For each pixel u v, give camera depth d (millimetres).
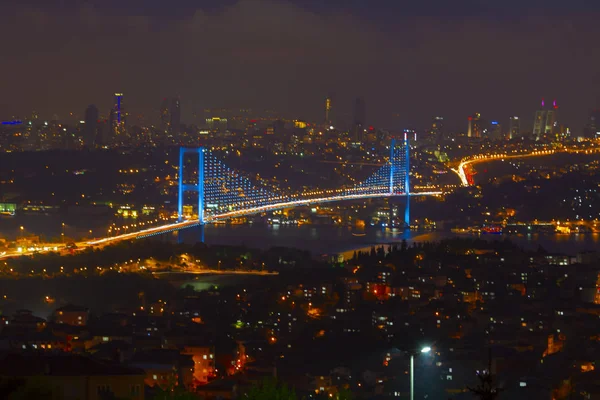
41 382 132125
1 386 126625
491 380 140750
